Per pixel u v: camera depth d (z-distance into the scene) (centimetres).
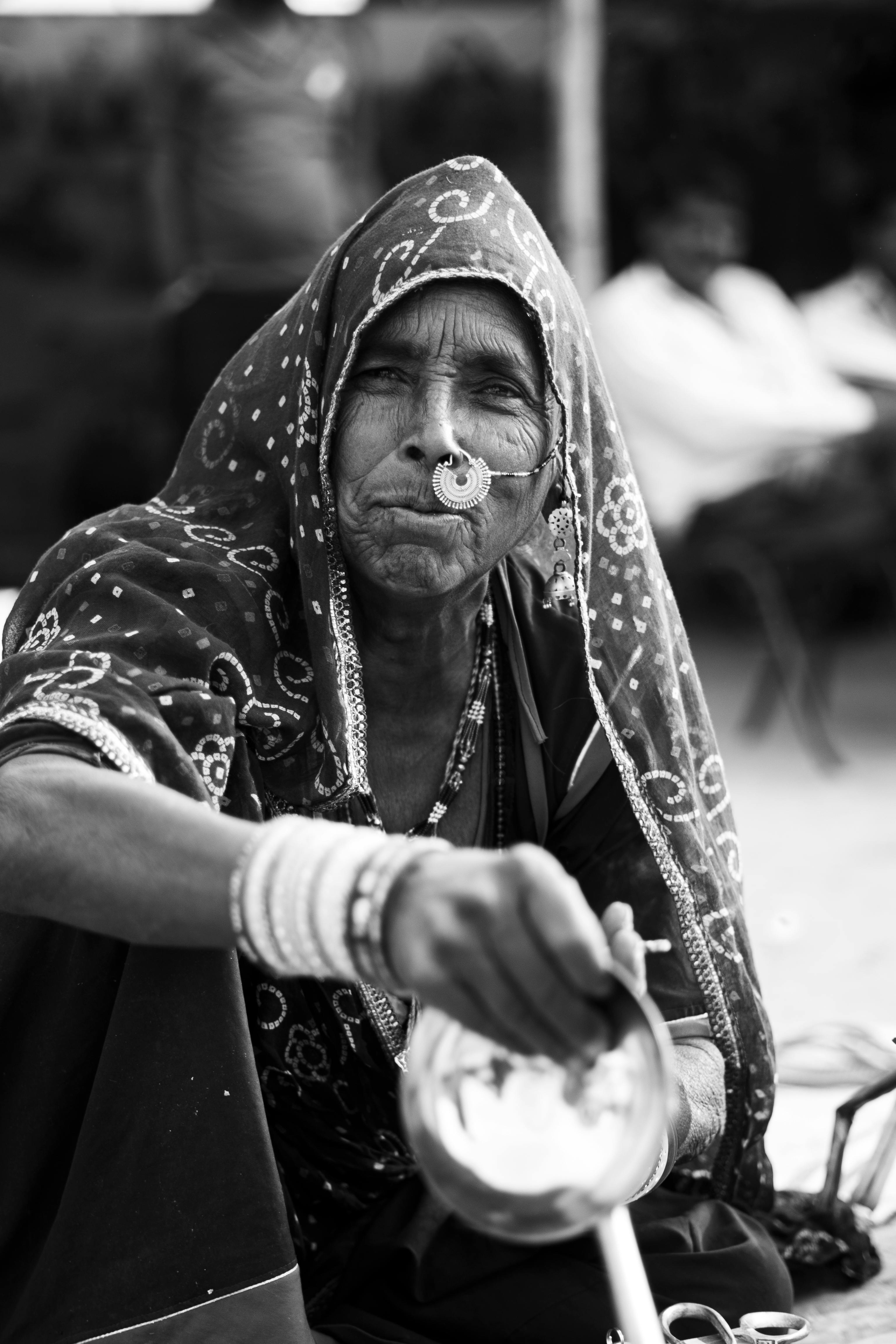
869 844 547
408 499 194
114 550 197
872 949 434
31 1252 191
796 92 1073
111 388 1132
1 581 1078
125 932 154
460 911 132
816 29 1067
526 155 1037
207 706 181
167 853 152
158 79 808
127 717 172
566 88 808
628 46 1061
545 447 203
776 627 698
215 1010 183
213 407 218
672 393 710
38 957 190
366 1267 219
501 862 132
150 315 1123
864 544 705
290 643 202
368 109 863
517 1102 138
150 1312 182
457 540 196
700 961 227
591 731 229
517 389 198
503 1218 136
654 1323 146
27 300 1120
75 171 1098
